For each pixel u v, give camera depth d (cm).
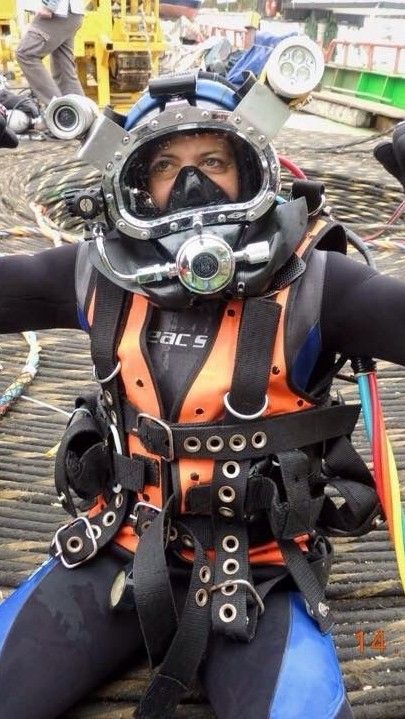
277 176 92
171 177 97
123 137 93
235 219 92
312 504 98
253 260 89
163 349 99
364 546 145
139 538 103
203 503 98
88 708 108
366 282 97
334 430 101
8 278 108
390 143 111
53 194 387
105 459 106
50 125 99
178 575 104
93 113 98
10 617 102
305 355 96
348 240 112
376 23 902
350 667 116
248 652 96
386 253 296
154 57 646
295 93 90
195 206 94
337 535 111
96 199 97
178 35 674
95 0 622
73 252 108
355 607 130
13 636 99
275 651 95
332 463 104
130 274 95
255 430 95
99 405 110
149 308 99
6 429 183
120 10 634
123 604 101
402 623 126
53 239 305
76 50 625
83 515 117
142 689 111
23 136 503
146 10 633
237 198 95
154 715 97
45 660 98
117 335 100
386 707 109
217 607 96
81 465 105
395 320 95
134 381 99
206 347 96
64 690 99
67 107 97
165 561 94
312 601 98
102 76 636
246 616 95
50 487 161
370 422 104
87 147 93
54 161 441
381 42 642
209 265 88
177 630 94
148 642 95
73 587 105
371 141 529
